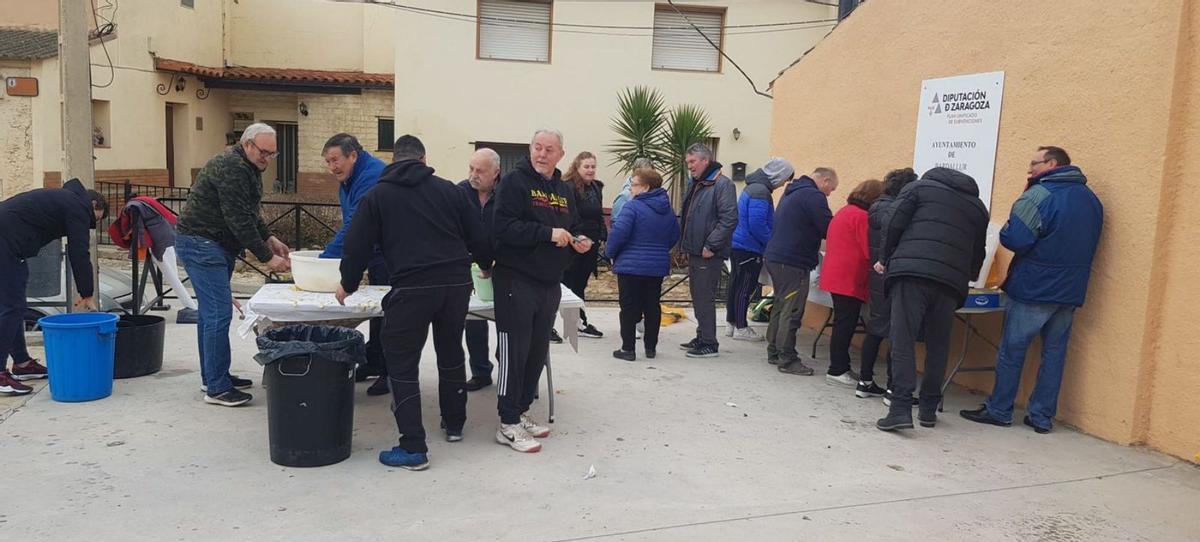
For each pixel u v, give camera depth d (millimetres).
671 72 15023
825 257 6012
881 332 5547
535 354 4547
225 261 5023
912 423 4859
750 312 8703
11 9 13969
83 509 3574
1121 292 4660
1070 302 4758
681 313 8586
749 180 7246
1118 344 4691
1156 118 4438
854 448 4633
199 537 3352
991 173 5629
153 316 5879
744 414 5234
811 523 3637
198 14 18172
